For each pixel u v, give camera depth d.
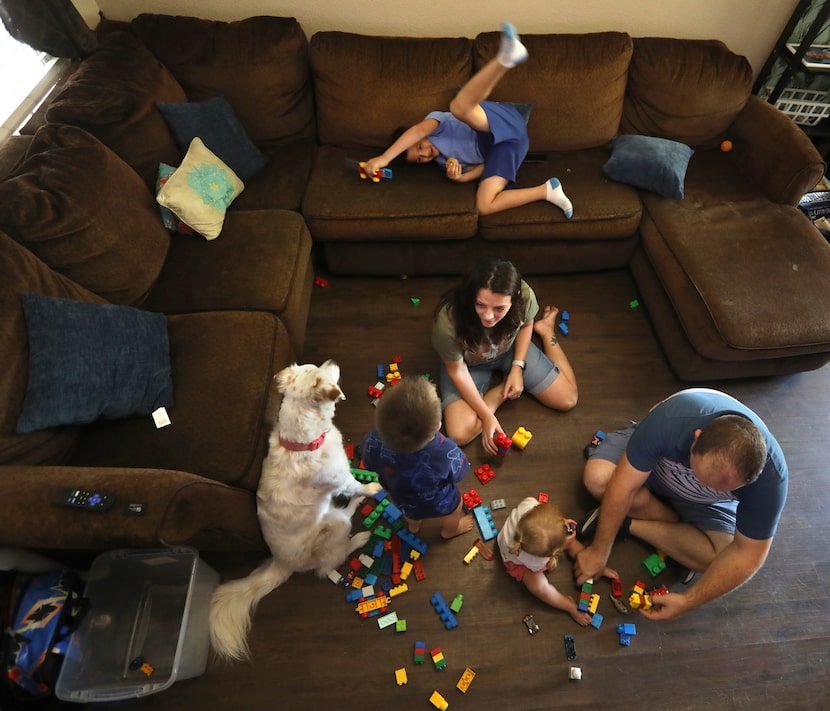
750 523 1.44
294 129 2.60
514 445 2.15
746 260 2.15
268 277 2.07
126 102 2.14
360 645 1.74
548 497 2.03
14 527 1.33
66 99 2.10
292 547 1.63
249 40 2.38
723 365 2.18
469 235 2.41
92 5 2.53
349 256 2.55
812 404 2.27
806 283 2.07
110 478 1.41
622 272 2.72
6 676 1.40
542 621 1.78
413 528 1.91
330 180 2.43
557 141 2.57
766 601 1.81
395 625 1.77
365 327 2.52
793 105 2.78
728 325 1.99
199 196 2.12
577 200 2.37
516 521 1.71
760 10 2.60
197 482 1.44
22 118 2.35
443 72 2.40
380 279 2.71
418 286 2.67
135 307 2.00
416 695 1.65
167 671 1.58
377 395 2.28
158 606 1.72
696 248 2.20
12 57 2.33
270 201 2.37
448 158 2.39
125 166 2.07
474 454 2.13
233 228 2.23
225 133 2.38
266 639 1.75
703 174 2.54
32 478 1.40
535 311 1.99
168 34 2.39
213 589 1.78
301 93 2.53
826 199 2.70
